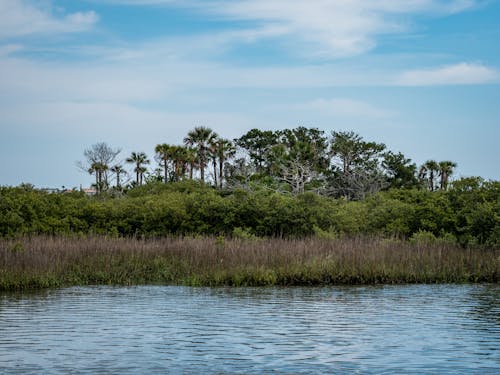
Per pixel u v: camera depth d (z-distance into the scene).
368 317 20.28
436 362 14.77
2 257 28.55
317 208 43.59
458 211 39.38
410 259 30.70
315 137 97.00
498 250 33.50
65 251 30.56
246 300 23.78
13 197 42.34
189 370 14.10
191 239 36.09
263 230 43.22
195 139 83.44
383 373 13.87
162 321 19.58
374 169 87.88
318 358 15.11
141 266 30.59
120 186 80.06
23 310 21.45
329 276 29.08
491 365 14.52
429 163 89.12
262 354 15.49
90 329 18.36
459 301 23.61
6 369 14.15
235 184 70.44
